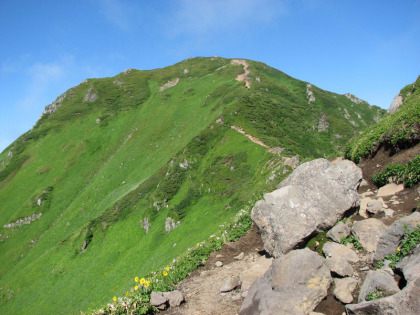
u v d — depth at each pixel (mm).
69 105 162875
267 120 107500
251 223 11641
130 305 7781
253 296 6277
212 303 7453
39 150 135750
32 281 77125
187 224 73125
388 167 11781
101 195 105812
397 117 14516
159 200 82438
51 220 103812
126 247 77562
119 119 147125
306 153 98062
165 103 152625
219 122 103312
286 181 9781
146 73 192375
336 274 6422
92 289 67312
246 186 72688
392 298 4605
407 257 5617
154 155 117625
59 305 66000
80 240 83250
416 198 9367
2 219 107438
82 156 128250
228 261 9898
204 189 81250
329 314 5582
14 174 127750
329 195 8523
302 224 8023
